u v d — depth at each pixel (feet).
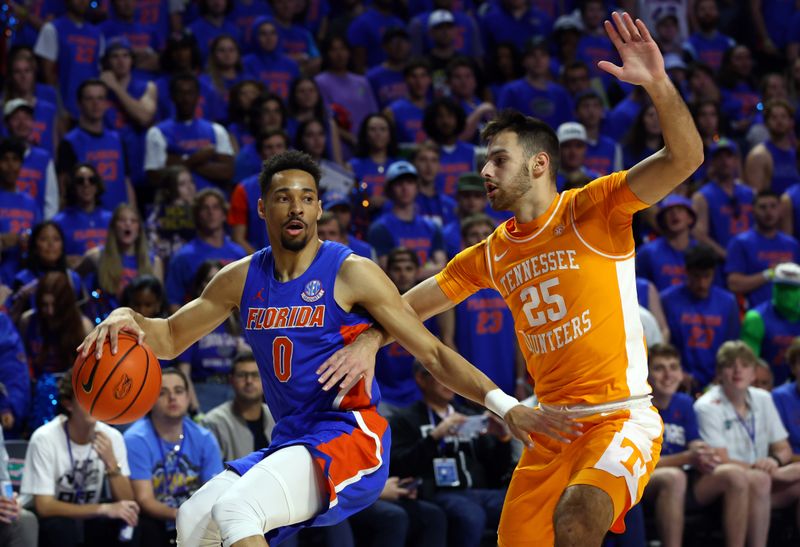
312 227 23.89
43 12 62.08
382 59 67.62
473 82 64.23
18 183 51.13
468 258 26.61
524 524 25.43
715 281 55.72
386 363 46.37
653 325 46.85
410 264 45.65
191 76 55.52
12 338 41.34
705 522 42.73
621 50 22.84
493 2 74.08
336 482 22.67
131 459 37.09
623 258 24.53
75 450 36.37
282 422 23.89
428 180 54.08
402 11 71.00
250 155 53.83
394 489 39.55
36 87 57.41
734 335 50.98
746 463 42.88
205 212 47.06
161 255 48.42
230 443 39.37
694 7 77.20
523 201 25.16
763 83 70.08
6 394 40.73
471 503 40.09
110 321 24.00
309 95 57.52
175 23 65.46
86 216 48.88
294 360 23.52
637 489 23.50
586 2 73.51
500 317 46.91
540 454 25.25
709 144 63.93
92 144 53.93
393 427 41.11
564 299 24.62
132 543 36.37
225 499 21.90
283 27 67.31
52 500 35.65
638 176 23.70
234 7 67.46
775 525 43.65
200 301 24.76
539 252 25.00
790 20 78.13
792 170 62.95
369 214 53.21
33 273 44.62
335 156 57.88
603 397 24.41
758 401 44.19
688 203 53.47
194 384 43.91
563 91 65.67
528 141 25.03
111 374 23.53
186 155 55.11
